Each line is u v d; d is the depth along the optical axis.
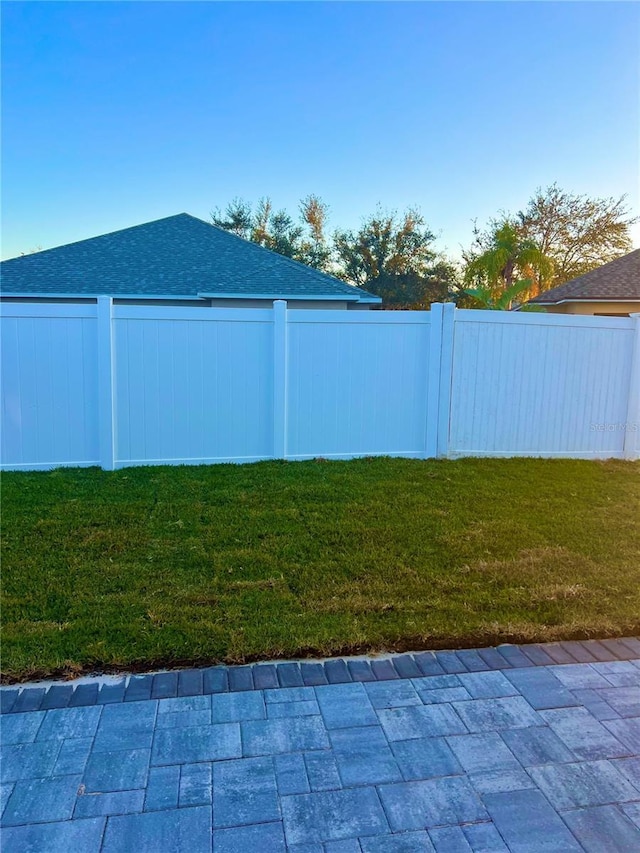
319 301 11.82
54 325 6.39
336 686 2.78
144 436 6.73
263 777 2.18
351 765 2.26
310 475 6.39
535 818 2.01
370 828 1.96
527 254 14.79
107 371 6.49
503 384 7.43
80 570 3.91
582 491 6.12
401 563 4.12
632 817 2.02
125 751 2.31
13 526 4.70
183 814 2.00
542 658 3.07
